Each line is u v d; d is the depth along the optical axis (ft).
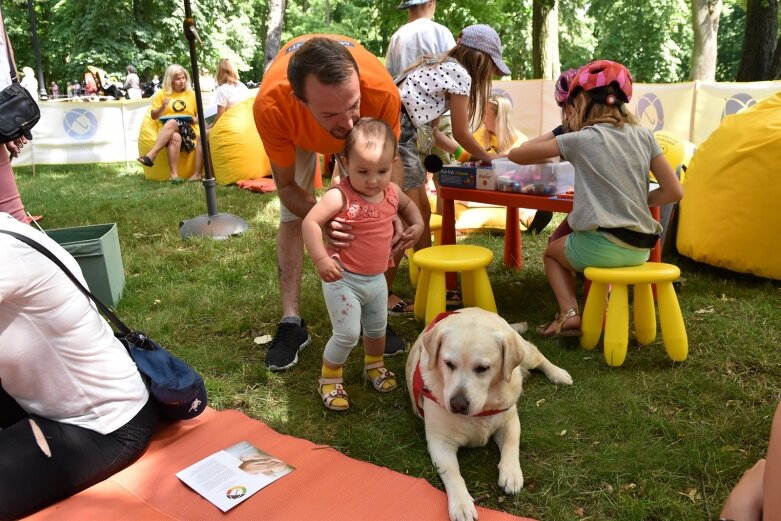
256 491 7.70
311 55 8.38
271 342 11.97
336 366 9.94
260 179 30.30
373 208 9.12
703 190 15.17
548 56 44.83
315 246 8.73
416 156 12.83
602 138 10.59
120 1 79.92
